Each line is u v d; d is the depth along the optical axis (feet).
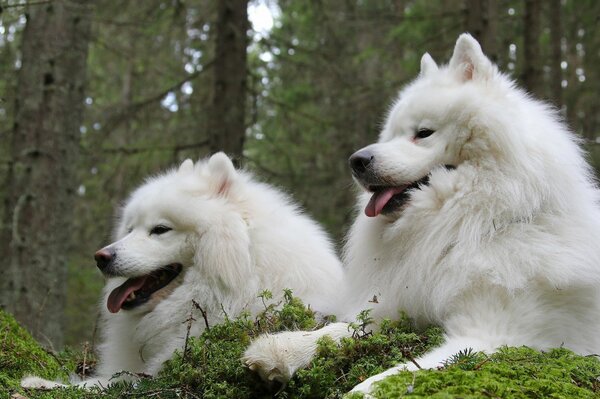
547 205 11.68
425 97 12.67
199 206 14.48
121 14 38.24
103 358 15.81
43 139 25.66
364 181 12.58
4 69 29.22
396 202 12.63
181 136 40.45
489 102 11.96
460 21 36.32
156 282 14.89
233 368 11.12
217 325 12.28
